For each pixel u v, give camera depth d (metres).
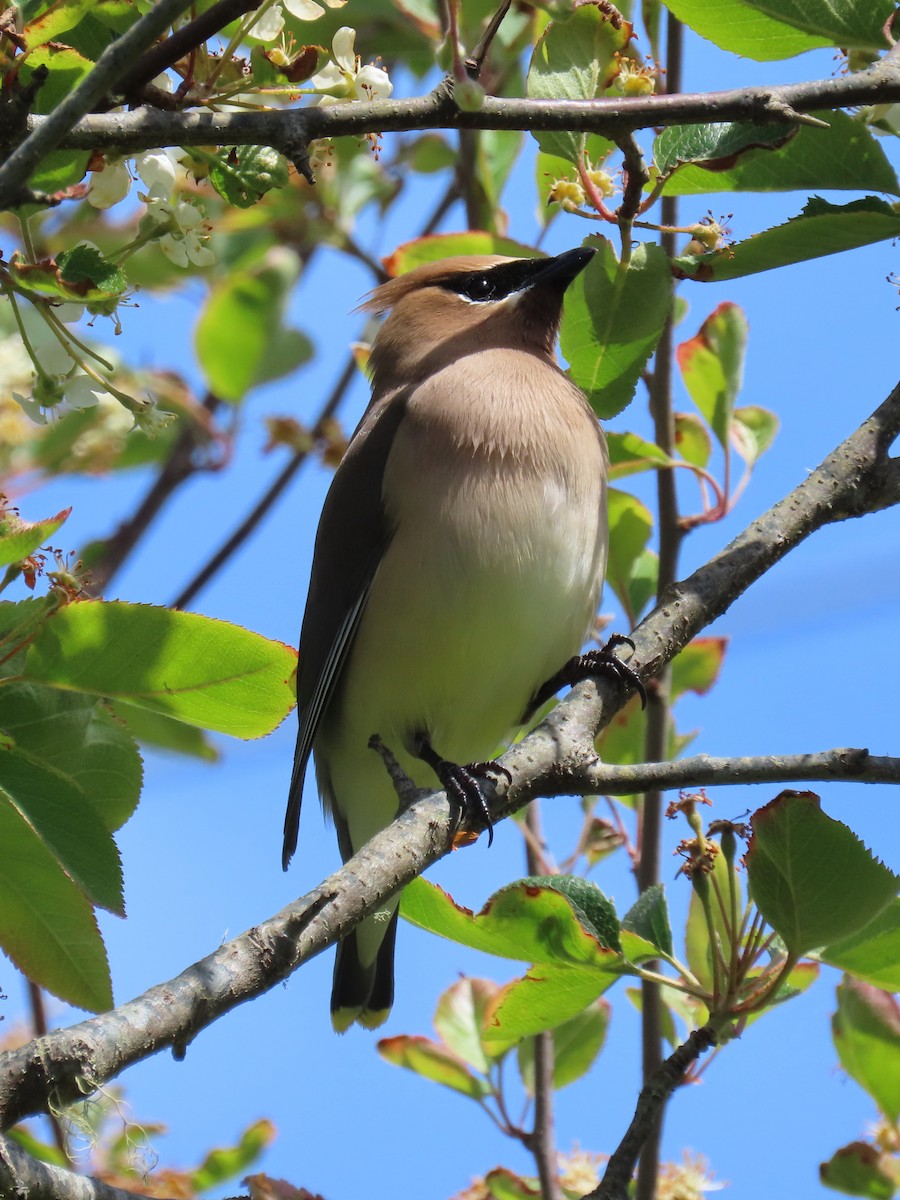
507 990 6.69
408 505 8.82
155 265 10.89
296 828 9.04
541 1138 8.27
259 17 5.58
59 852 5.70
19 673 5.86
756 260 7.09
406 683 9.02
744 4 6.91
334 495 9.38
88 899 5.71
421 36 10.47
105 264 5.48
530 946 6.52
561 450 8.80
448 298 9.95
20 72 5.59
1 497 6.11
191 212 5.78
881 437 7.54
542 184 8.45
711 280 7.23
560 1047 8.98
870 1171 7.87
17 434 8.78
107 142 5.44
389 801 9.78
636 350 7.46
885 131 6.98
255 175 5.82
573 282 7.45
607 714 7.16
